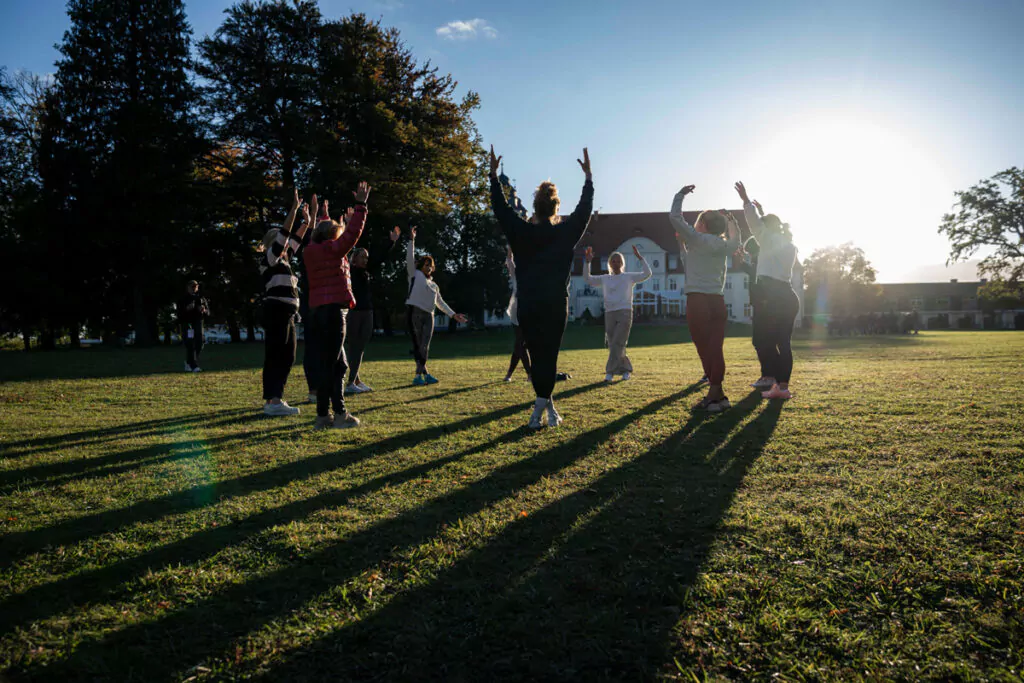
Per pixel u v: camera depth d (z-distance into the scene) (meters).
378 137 30.81
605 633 1.71
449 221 38.00
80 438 4.68
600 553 2.26
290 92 30.28
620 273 8.63
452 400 6.62
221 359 15.48
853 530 2.41
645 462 3.59
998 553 2.13
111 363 14.05
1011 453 3.50
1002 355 12.03
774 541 2.32
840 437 4.12
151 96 30.45
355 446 4.25
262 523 2.68
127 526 2.65
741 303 70.94
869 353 13.76
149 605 1.93
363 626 1.79
